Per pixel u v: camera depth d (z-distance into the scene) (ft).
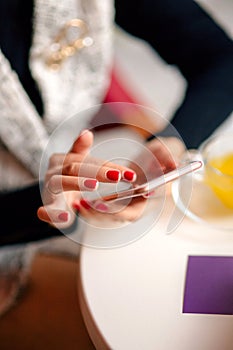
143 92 5.09
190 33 3.45
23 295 3.31
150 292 2.39
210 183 2.61
